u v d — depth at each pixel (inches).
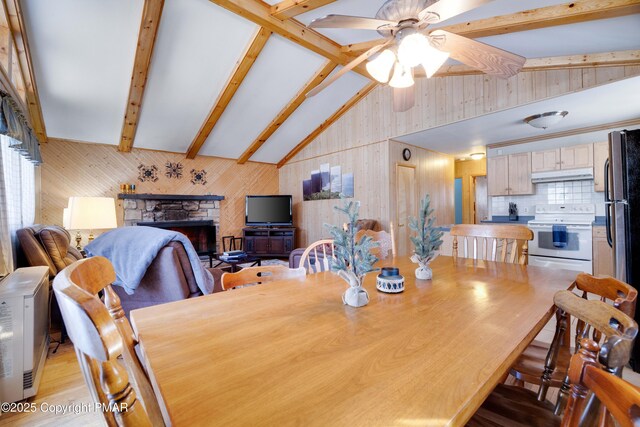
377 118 210.1
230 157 268.7
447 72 153.6
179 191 244.4
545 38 107.2
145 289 88.7
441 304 44.0
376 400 22.1
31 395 71.1
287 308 43.0
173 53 146.9
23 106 130.0
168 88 169.9
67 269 22.9
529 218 188.1
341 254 44.7
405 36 67.8
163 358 28.9
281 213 268.8
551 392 68.5
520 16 97.1
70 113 171.8
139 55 138.6
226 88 174.9
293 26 141.9
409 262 77.3
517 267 70.6
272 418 20.3
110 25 125.1
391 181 204.7
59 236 110.0
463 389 23.4
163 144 224.5
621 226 86.6
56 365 86.9
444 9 62.5
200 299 47.4
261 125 229.5
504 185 194.1
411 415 20.5
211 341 32.6
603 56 111.1
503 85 144.9
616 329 24.6
